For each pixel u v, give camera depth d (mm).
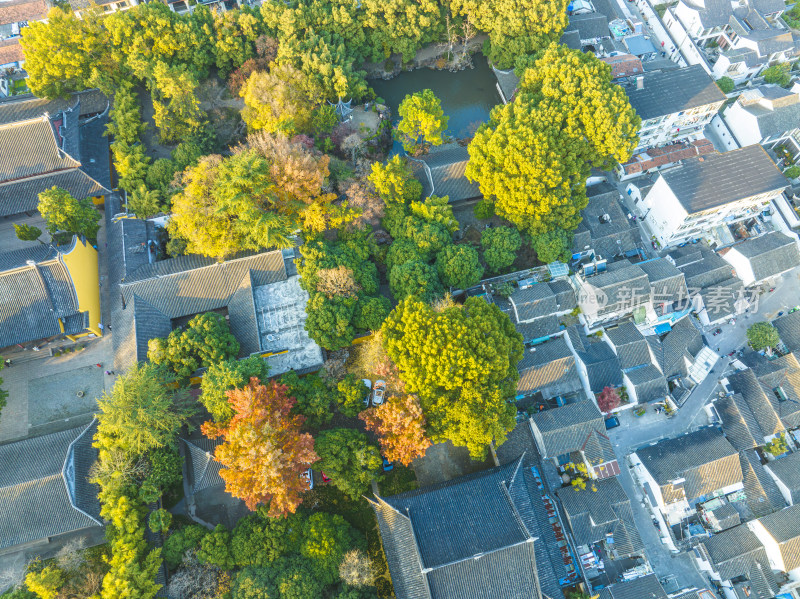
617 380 72375
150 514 55219
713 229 85125
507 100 96000
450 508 54312
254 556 54219
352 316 65812
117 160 77688
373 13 92125
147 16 81062
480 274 71875
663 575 64750
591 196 85000
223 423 56938
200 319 63406
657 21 108875
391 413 54719
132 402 54312
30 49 76812
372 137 89375
